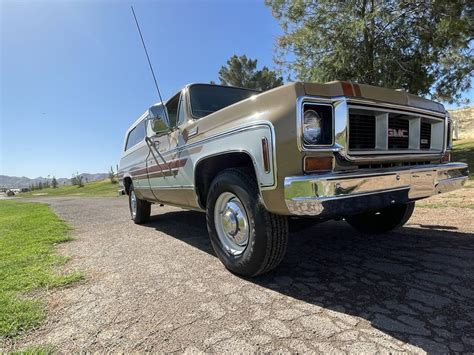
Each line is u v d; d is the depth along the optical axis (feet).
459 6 41.78
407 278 8.78
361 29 43.27
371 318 6.81
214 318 7.23
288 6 52.01
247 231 9.28
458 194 22.63
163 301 8.33
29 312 7.92
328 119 7.40
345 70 47.85
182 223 20.76
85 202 54.54
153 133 15.70
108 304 8.34
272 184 7.55
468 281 8.34
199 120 11.14
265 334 6.42
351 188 7.12
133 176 20.27
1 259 13.15
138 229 19.58
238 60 86.99
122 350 6.18
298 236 14.05
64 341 6.61
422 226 14.52
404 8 45.09
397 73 45.16
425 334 6.10
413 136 9.20
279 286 8.80
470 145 60.75
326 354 5.64
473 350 5.57
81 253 14.03
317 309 7.36
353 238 13.26
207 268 10.78
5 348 6.40
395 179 8.04
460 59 46.75
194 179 11.38
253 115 8.29
